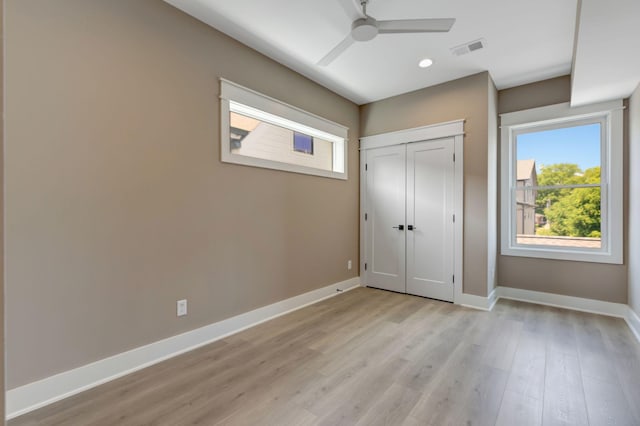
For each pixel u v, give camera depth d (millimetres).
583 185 3416
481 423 1593
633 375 2035
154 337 2230
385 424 1591
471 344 2506
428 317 3127
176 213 2352
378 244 4246
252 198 2936
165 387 1920
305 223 3525
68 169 1842
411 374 2061
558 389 1885
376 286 4266
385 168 4168
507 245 3789
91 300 1934
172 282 2330
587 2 1716
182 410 1706
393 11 2385
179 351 2367
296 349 2430
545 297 3568
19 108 1681
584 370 2102
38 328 1743
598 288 3273
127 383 1962
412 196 3928
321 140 3959
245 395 1839
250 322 2898
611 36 2029
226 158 2684
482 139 3391
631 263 2990
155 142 2227
